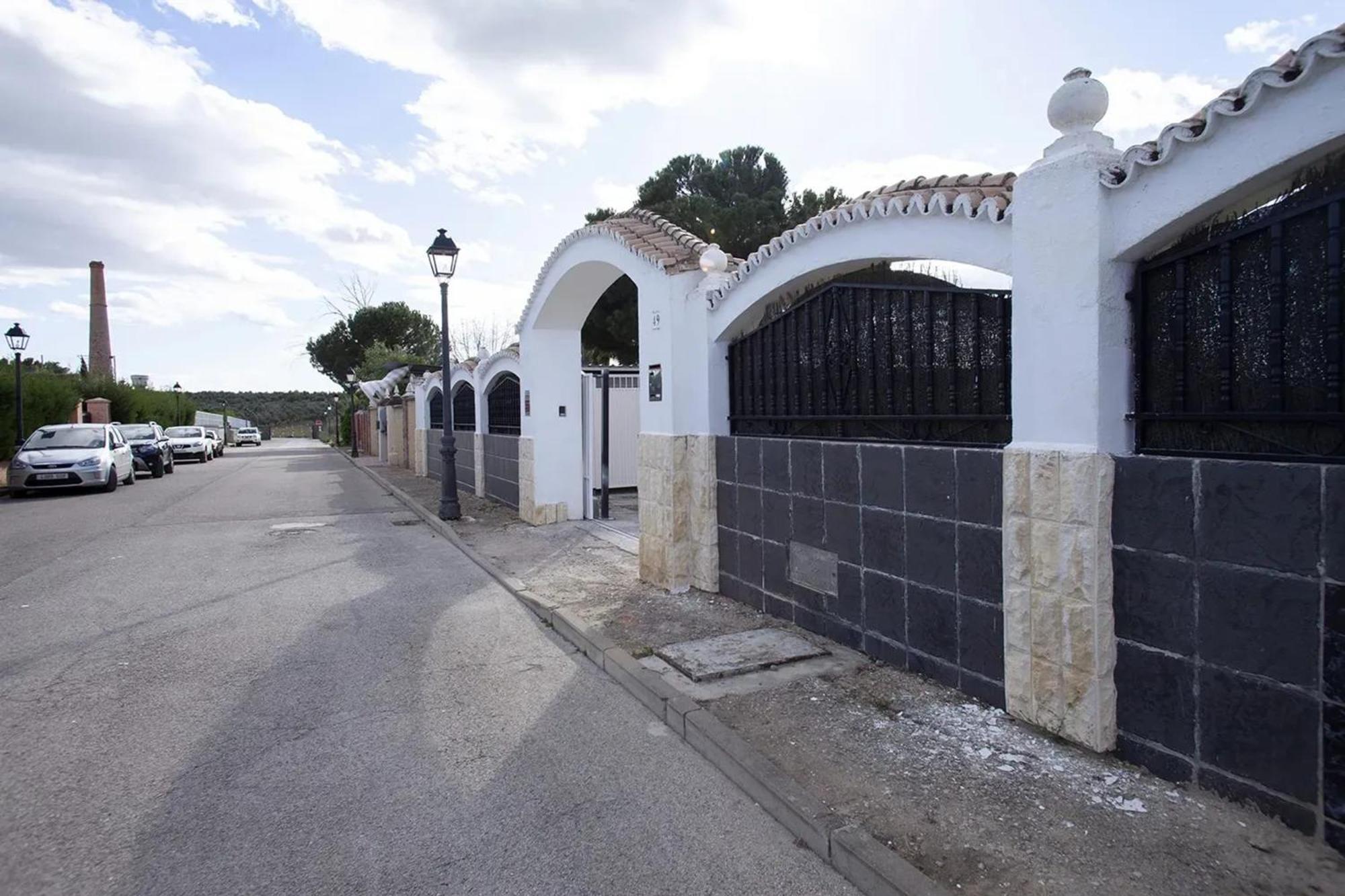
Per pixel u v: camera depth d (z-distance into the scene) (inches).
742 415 239.5
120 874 110.9
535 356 423.8
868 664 179.5
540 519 426.9
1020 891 97.3
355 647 218.1
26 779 139.9
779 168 1002.7
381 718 167.6
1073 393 127.7
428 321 1905.8
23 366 895.7
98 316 2086.6
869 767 131.2
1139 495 121.0
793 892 105.7
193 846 118.1
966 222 150.7
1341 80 93.1
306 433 3425.2
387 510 543.2
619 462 551.5
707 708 159.0
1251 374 108.6
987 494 148.7
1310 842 101.8
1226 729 111.1
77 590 291.0
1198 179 109.7
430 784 137.6
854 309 186.7
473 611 257.3
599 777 139.8
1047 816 113.6
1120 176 121.3
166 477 896.9
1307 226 101.2
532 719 166.2
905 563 171.0
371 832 122.0
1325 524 97.9
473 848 117.3
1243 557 107.3
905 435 173.3
